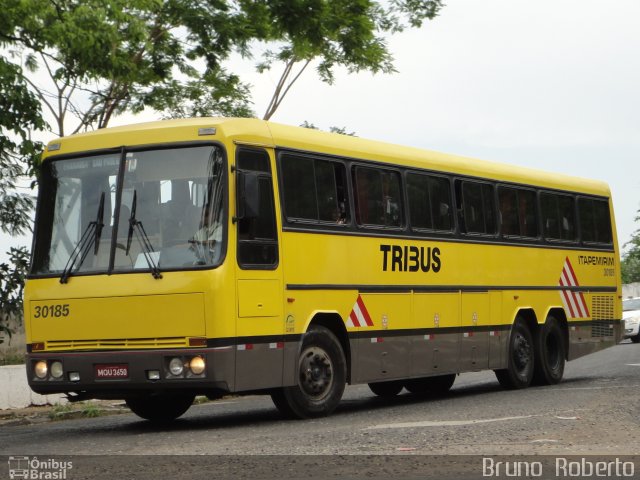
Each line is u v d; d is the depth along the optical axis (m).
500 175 20.16
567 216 22.27
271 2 25.08
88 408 18.84
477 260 19.06
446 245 18.25
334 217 15.73
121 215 14.17
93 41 20.27
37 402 19.34
